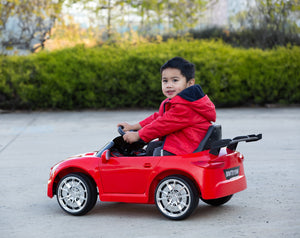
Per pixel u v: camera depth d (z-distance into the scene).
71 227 4.63
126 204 5.54
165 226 4.55
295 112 14.84
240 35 19.88
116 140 5.20
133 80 16.48
